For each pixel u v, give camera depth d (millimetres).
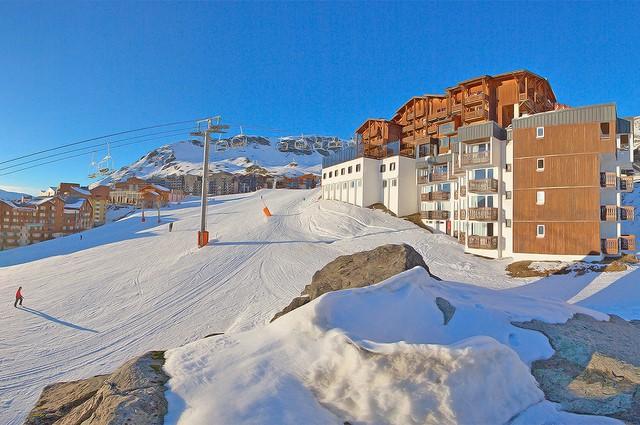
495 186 33469
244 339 8438
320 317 7910
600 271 25750
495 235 33531
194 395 6254
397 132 68312
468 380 5949
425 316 8766
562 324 9477
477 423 5648
